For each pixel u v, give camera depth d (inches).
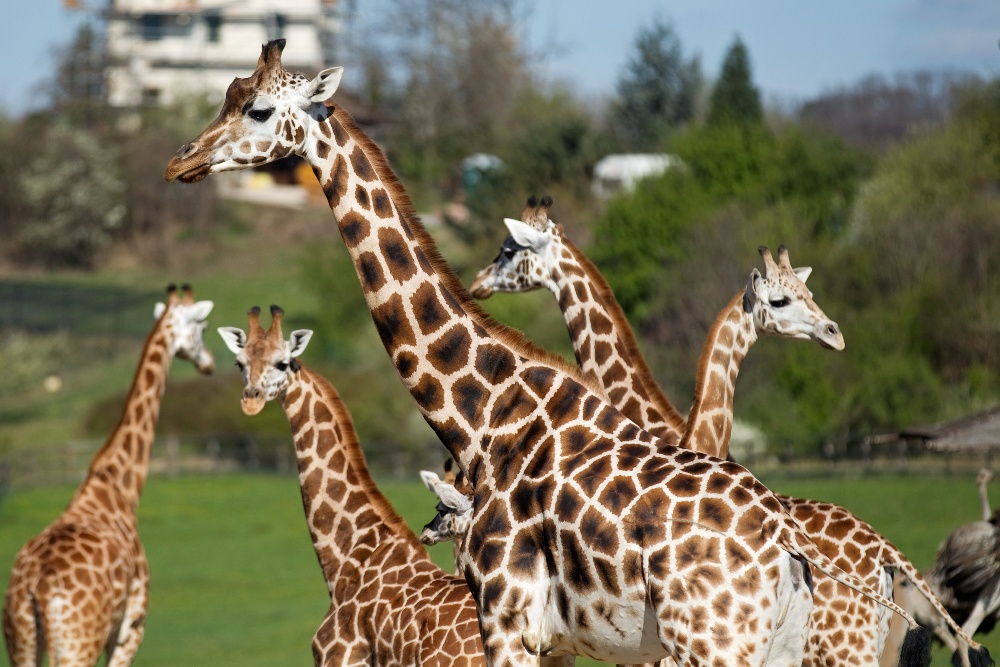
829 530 552.1
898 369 2015.3
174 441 2406.5
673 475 365.1
